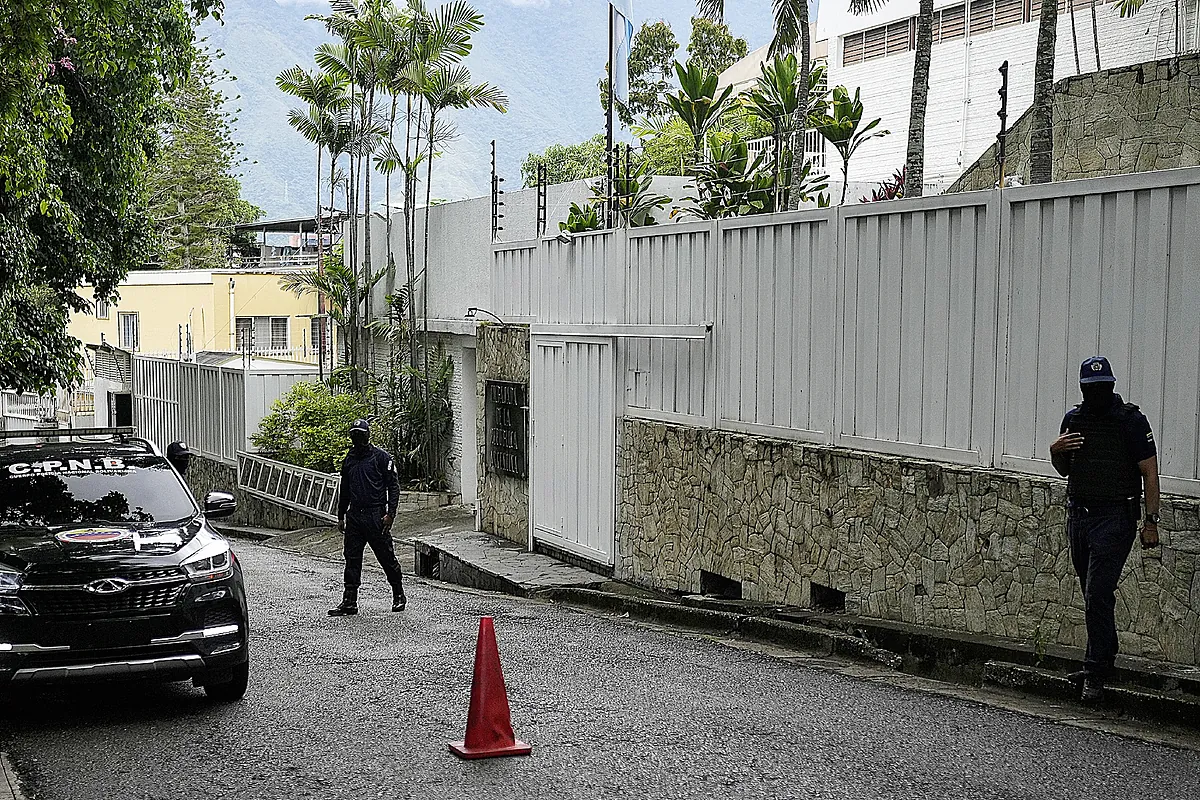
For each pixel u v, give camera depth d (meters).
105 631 8.06
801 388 12.02
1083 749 6.93
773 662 10.19
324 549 23.48
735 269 13.09
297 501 27.06
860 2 18.50
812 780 6.46
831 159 29.94
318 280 29.50
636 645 11.12
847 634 10.55
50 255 16.52
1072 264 8.91
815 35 33.19
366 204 28.97
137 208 17.92
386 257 29.55
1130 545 7.75
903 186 18.34
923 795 6.15
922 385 10.38
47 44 12.31
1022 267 9.32
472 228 24.73
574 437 16.69
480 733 7.12
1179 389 8.13
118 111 16.19
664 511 14.48
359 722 8.08
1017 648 8.80
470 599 15.03
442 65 27.77
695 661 10.23
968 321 9.84
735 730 7.61
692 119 18.17
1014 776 6.43
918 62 14.45
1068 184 8.87
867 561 10.93
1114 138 13.88
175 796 6.50
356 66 28.70
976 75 25.84
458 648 10.98
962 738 7.25
